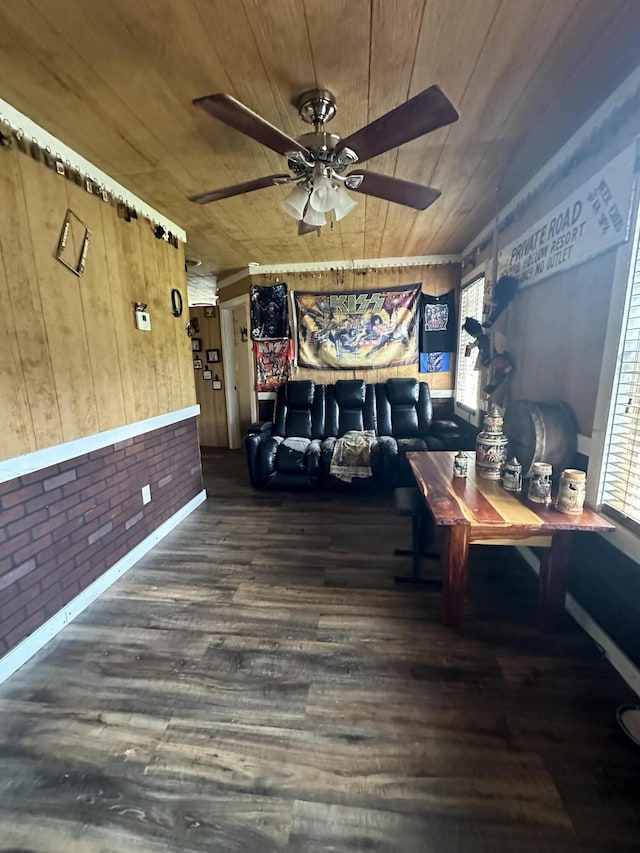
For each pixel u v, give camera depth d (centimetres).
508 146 201
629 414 159
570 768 121
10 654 163
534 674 157
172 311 300
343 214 184
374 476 354
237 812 111
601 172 169
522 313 252
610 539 164
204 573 236
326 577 229
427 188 185
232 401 564
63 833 107
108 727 138
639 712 139
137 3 114
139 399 258
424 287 428
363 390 421
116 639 182
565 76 150
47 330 185
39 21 119
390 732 134
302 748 129
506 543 175
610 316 165
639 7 119
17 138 168
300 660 166
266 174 227
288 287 446
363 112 171
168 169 219
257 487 382
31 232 176
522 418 204
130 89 154
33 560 176
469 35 129
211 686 154
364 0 116
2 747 131
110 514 228
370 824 108
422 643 175
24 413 173
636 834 105
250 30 126
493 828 107
